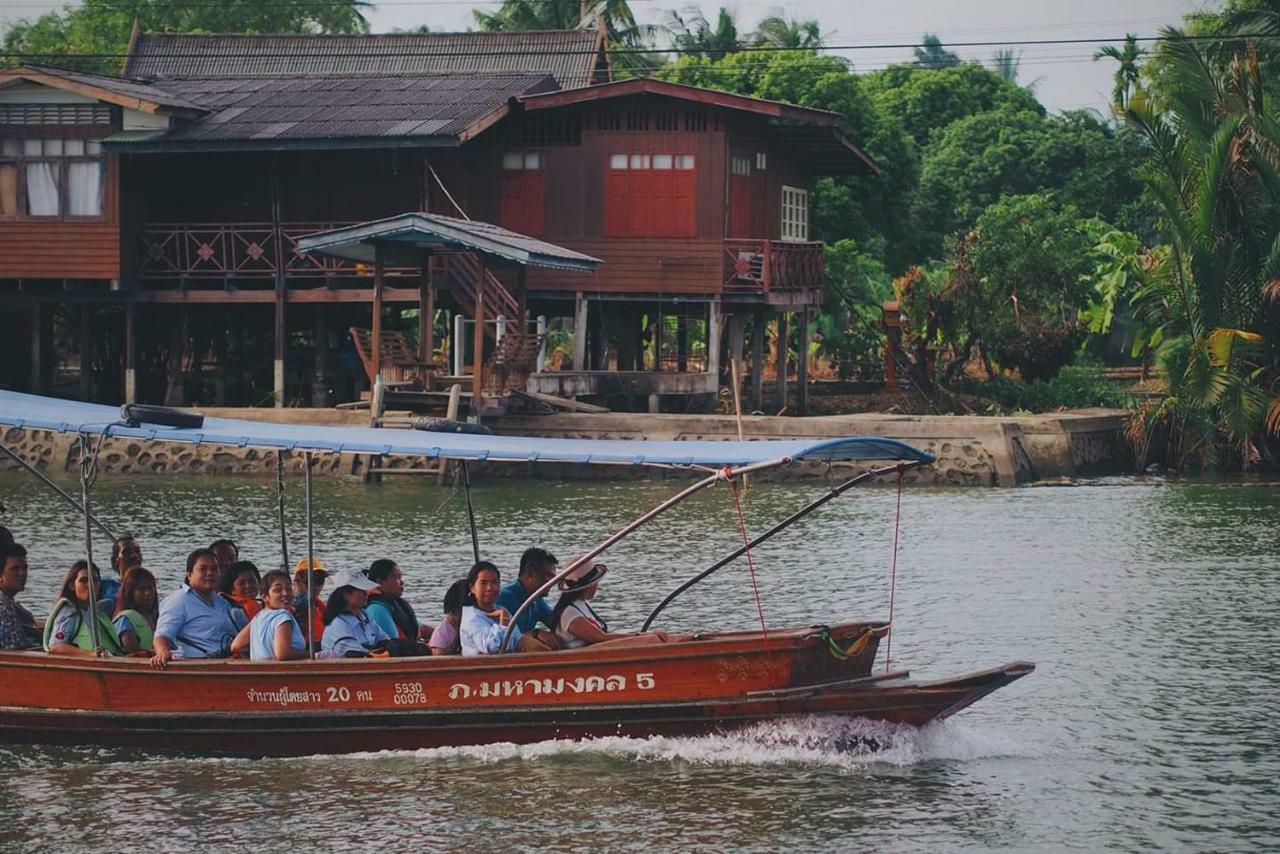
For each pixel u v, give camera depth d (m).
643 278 42.91
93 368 49.81
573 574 16.92
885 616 22.88
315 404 44.00
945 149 73.25
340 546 28.28
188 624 17.08
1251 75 42.09
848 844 14.02
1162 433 41.69
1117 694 18.83
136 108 41.56
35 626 18.41
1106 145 68.44
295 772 16.06
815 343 59.44
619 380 41.53
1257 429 41.16
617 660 16.05
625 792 15.27
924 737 16.36
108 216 42.41
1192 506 34.53
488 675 16.19
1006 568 26.69
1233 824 14.59
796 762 16.05
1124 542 29.47
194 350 49.66
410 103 43.62
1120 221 65.75
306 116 43.00
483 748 16.41
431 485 37.56
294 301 42.94
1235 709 18.19
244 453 39.53
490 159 43.50
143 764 16.45
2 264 42.69
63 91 42.03
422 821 14.62
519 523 31.31
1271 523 31.91
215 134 41.59
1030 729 17.42
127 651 17.27
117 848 14.05
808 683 16.05
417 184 44.22
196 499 34.72
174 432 17.33
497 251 35.88
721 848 13.93
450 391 37.03
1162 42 42.62
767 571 26.39
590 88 42.09
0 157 42.59
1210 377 40.19
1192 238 40.62
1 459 40.50
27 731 17.12
